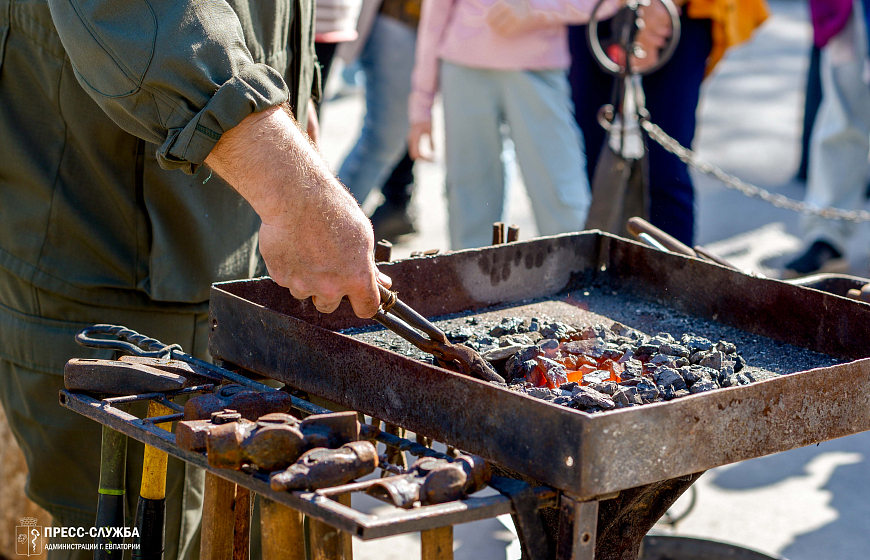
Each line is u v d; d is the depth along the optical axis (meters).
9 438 2.21
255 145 1.28
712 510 2.71
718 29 3.38
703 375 1.47
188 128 1.27
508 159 3.86
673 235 3.35
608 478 1.12
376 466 1.16
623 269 1.97
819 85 5.62
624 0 3.33
